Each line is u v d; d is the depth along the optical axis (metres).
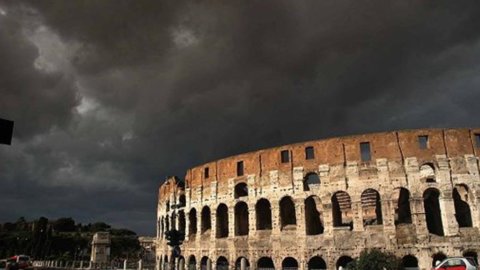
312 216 81.00
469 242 67.19
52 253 187.00
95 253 137.75
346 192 74.12
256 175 83.81
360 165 74.56
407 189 71.38
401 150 73.25
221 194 88.88
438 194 73.06
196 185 95.81
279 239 77.75
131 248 195.25
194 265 90.75
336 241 72.56
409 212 78.12
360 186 73.50
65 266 132.88
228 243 84.50
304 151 79.75
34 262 148.38
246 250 81.25
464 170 70.94
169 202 109.31
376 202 79.75
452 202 69.31
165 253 107.06
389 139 74.31
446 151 72.12
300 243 75.44
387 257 64.62
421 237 68.62
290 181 79.31
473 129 73.38
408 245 68.69
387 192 71.75
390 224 70.19
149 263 133.00
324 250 73.06
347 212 82.94
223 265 86.12
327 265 72.25
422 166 77.94
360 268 63.78
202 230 92.50
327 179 76.06
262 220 86.19
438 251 67.44
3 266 105.06
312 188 77.31
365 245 70.56
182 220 103.88
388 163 73.06
